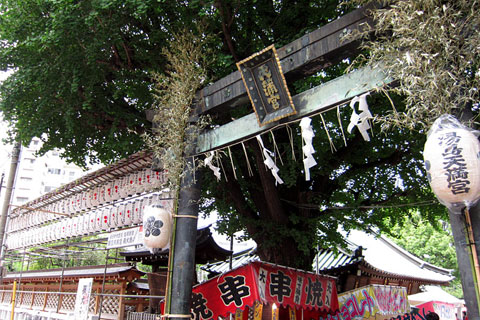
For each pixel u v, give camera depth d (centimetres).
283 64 506
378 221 1095
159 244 586
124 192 980
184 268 569
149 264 1268
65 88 771
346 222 1000
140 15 732
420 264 1870
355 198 1081
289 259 875
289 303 675
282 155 853
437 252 2909
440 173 318
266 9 812
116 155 1009
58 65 753
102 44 735
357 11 438
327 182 959
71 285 1395
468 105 343
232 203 947
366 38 425
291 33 794
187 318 553
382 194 1091
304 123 455
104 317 1179
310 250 972
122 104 909
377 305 805
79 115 895
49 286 1591
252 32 853
